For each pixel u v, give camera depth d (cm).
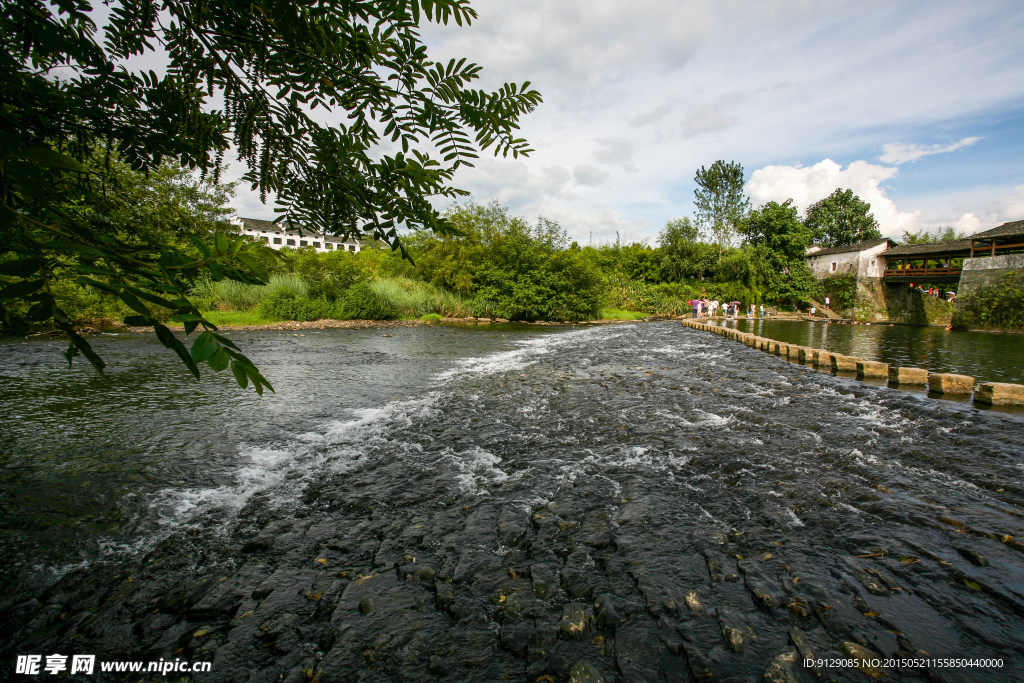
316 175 186
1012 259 2173
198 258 108
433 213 191
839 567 257
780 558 267
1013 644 202
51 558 278
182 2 140
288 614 231
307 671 197
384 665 200
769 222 4247
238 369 92
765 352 1202
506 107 175
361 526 316
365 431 527
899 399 609
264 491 372
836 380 767
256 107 168
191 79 159
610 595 238
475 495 362
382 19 148
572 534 300
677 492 358
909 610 223
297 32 145
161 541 298
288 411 611
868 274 3672
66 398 661
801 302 4072
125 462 430
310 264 2206
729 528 302
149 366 920
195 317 94
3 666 199
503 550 284
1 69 143
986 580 243
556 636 213
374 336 1616
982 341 1572
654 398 668
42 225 102
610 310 3219
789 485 364
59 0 137
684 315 3375
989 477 370
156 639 215
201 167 176
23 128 155
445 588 248
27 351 1041
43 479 390
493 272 2606
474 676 193
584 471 406
